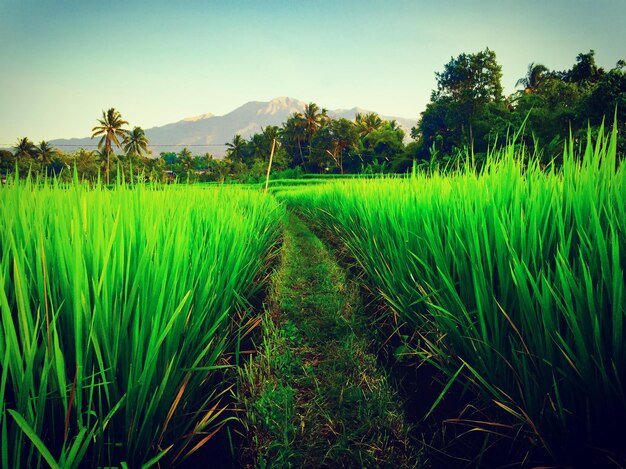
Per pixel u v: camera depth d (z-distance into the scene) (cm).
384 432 203
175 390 163
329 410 227
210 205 418
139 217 222
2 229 168
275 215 923
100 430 118
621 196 164
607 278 139
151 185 338
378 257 372
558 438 150
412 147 5438
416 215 319
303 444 197
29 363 106
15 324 141
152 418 142
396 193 438
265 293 457
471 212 225
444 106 4434
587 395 137
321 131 8694
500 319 184
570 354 137
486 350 175
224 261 303
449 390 235
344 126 8162
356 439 201
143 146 7650
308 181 6569
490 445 172
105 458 133
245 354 298
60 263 137
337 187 1023
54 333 109
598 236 139
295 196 2183
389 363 287
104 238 168
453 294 196
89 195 223
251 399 225
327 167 8775
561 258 147
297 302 441
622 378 134
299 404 236
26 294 120
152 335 135
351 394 239
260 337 330
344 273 571
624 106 1841
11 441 106
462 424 203
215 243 278
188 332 179
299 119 9444
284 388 246
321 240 961
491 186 245
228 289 265
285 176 8169
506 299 179
